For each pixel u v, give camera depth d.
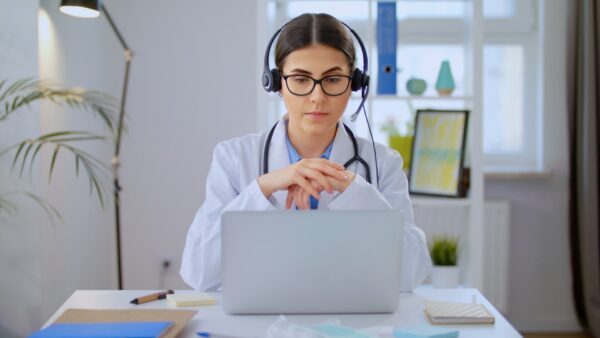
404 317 1.31
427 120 2.99
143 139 3.38
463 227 3.02
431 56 3.58
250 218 1.23
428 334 1.17
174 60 3.37
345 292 1.28
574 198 3.43
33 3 2.55
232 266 1.26
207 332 1.20
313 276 1.26
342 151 1.67
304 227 1.24
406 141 3.08
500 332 1.24
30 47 2.56
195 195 3.40
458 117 2.90
